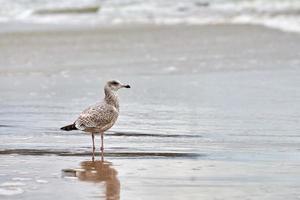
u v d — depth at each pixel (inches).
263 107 579.5
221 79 723.4
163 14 1556.3
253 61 837.2
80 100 637.9
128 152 440.1
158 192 345.4
